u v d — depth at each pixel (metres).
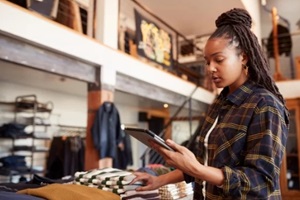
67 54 3.06
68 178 1.97
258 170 0.79
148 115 8.49
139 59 4.33
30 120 5.38
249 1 6.34
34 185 1.75
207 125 1.08
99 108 3.40
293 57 7.14
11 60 2.54
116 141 3.55
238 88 0.97
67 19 3.85
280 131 0.84
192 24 7.40
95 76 3.51
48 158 5.28
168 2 6.31
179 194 1.66
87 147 3.45
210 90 6.75
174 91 5.16
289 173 5.70
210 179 0.80
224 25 0.99
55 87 5.72
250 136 0.86
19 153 5.22
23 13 2.59
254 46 0.97
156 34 4.94
